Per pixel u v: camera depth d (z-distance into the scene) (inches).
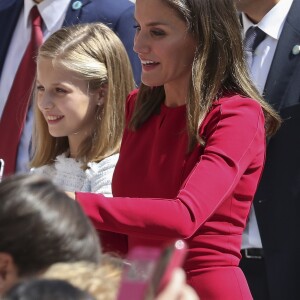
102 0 697.0
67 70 542.6
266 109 445.7
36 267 266.4
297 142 580.7
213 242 420.5
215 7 433.4
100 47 550.9
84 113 543.5
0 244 266.4
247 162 410.6
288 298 581.0
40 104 549.0
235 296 420.8
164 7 429.4
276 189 581.9
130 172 446.6
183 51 434.0
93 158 535.8
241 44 440.5
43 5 703.7
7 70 708.7
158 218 378.9
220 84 430.3
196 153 419.2
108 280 256.1
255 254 592.4
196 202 383.9
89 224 276.8
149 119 452.4
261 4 611.8
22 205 267.9
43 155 558.6
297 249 578.9
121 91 550.9
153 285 228.8
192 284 420.2
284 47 601.6
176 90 441.4
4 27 716.7
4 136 683.4
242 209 427.2
